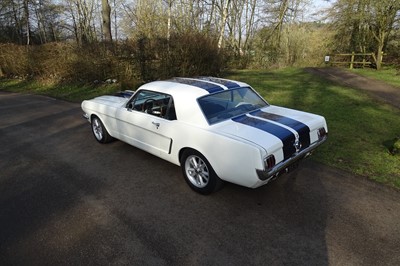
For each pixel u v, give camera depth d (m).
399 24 15.74
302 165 4.59
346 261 2.68
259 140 3.18
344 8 17.73
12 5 31.66
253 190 3.90
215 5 22.64
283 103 8.66
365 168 4.43
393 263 2.65
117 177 4.40
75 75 13.32
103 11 15.38
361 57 18.33
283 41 22.70
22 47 15.49
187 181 3.99
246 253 2.80
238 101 4.21
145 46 11.33
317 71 15.79
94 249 2.90
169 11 17.59
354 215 3.32
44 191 4.05
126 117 4.81
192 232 3.11
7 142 6.23
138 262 2.72
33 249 2.92
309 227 3.14
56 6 34.75
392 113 7.43
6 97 12.07
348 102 8.59
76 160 5.09
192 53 11.72
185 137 3.77
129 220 3.35
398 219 3.24
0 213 3.56
